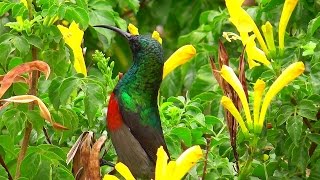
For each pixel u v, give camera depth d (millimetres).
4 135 7023
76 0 7684
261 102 7176
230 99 6754
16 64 7387
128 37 6812
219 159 7262
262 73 7582
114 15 9461
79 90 7969
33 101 6598
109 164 7051
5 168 6797
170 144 7301
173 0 11547
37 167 6836
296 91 7113
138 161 6516
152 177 6523
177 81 10008
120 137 6543
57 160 6855
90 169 6594
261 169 7180
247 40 7105
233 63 9117
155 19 11492
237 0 7051
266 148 7406
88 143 6691
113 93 6645
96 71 8641
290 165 7102
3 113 6855
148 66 6668
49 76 7230
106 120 6906
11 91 7406
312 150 7172
